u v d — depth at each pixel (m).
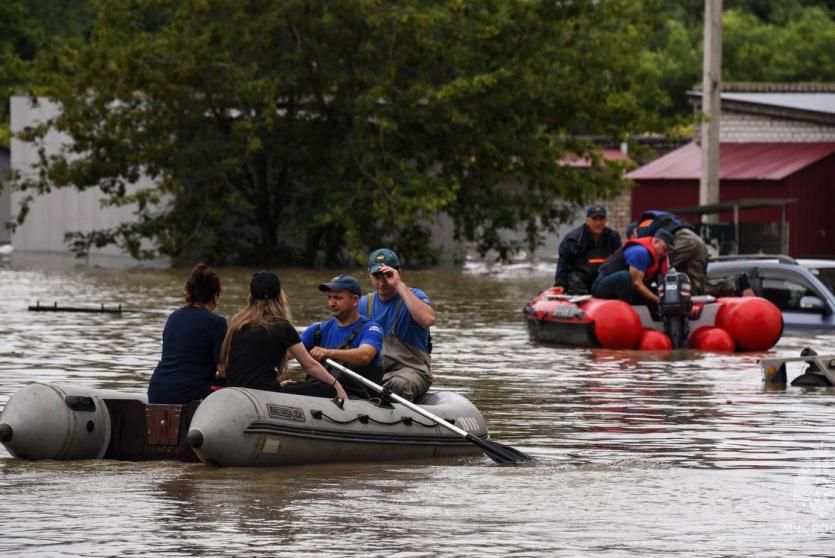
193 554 18.73
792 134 114.88
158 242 106.81
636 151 112.19
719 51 79.62
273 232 110.00
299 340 26.31
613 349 48.03
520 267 108.94
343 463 25.95
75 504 21.98
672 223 51.16
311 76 105.06
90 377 38.19
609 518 21.19
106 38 106.38
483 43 106.50
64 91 103.56
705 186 79.75
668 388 37.78
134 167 107.00
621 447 28.08
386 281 28.58
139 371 39.66
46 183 106.50
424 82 103.69
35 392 26.42
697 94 119.19
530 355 46.16
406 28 101.56
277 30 103.75
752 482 24.22
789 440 29.00
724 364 43.91
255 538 19.66
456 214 109.19
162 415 25.72
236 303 64.56
